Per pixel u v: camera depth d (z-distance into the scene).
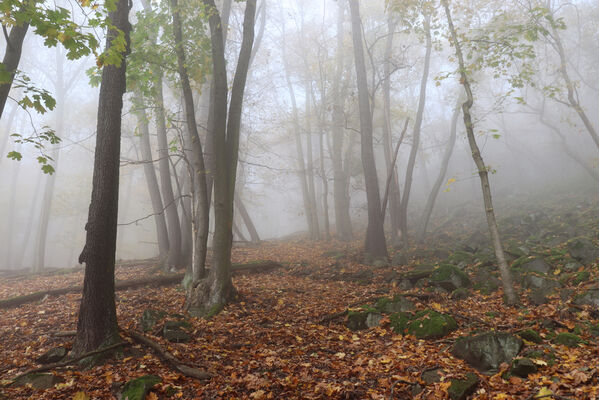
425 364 5.90
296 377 5.80
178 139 11.56
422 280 11.48
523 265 11.16
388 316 8.43
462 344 6.07
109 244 6.94
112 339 6.84
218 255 10.36
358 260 16.44
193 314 9.61
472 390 4.91
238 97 11.06
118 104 7.16
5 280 16.88
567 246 12.47
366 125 16.92
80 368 6.34
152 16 11.07
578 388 4.46
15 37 6.39
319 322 8.84
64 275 16.78
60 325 9.11
